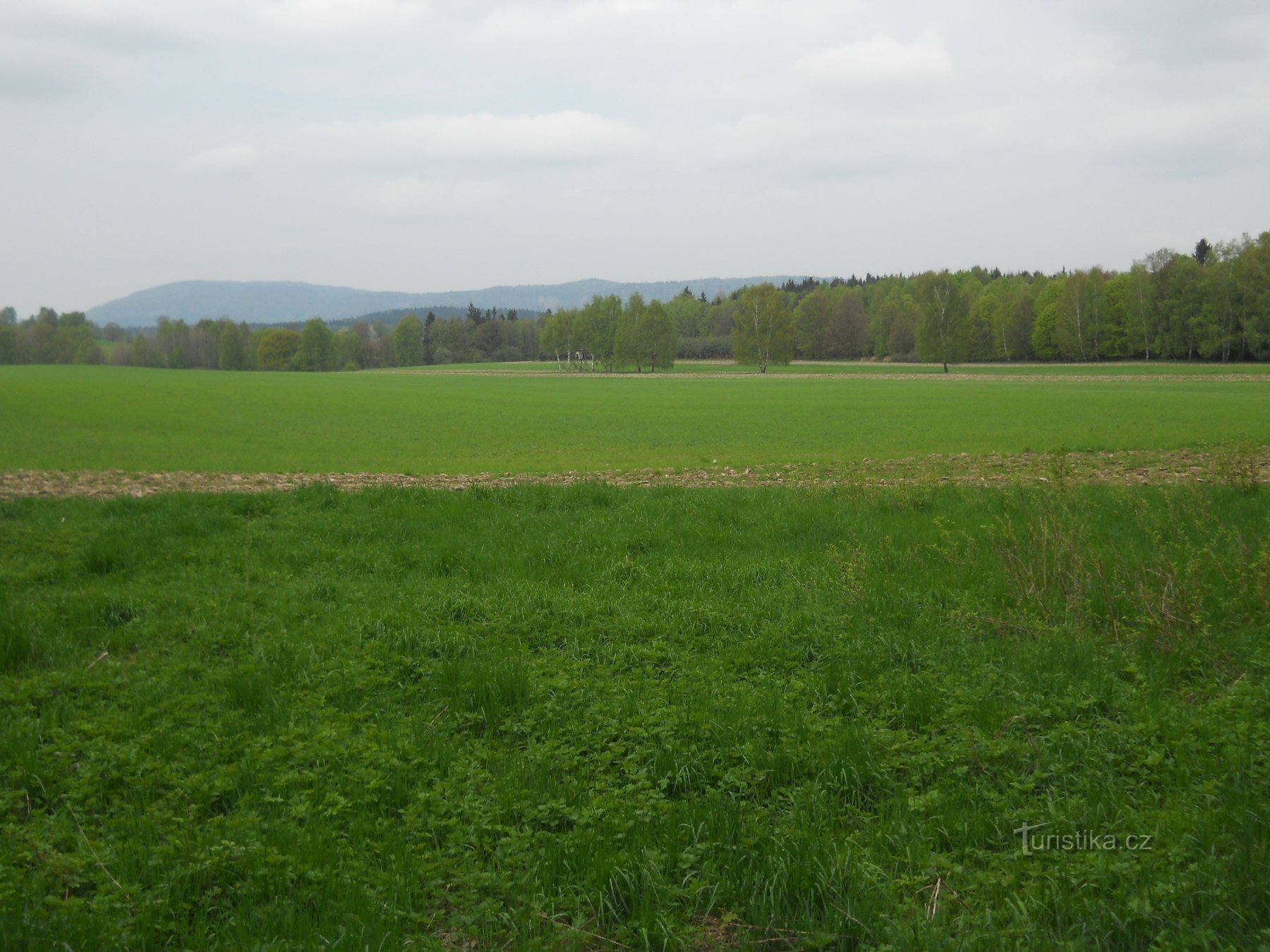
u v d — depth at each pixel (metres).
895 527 14.53
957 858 5.36
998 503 16.50
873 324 182.75
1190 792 5.89
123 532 14.66
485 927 4.70
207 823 5.69
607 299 174.00
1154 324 126.62
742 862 5.20
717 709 7.48
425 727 7.35
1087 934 4.57
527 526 15.30
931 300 133.50
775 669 8.70
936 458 31.14
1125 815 5.66
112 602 10.59
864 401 69.88
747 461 31.89
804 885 4.97
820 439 41.09
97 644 9.49
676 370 161.62
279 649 9.14
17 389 79.50
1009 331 148.00
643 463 32.09
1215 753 6.43
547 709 7.63
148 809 5.89
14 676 8.52
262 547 13.88
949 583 11.20
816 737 6.95
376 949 4.45
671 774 6.45
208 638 9.54
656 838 5.51
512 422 54.44
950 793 6.07
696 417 57.16
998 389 84.75
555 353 188.25
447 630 9.70
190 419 54.22
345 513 16.64
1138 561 10.69
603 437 44.12
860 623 9.71
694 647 9.44
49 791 6.27
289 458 34.56
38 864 5.24
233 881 5.10
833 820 5.73
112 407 61.59
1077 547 11.16
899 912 4.75
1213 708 7.19
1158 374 107.62
